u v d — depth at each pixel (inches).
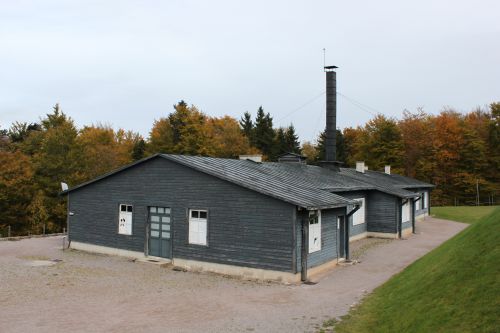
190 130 2260.1
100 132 2706.7
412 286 472.4
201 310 483.2
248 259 666.2
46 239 1118.4
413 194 1176.8
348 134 2910.9
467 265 416.8
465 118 2551.7
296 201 620.4
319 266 694.5
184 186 756.0
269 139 2861.7
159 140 2417.6
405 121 2450.8
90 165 1898.4
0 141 2122.3
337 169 1306.6
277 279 636.1
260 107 2918.3
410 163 2319.1
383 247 952.9
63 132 1792.6
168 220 792.9
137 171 836.6
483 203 2203.5
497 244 418.3
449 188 2239.2
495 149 2251.5
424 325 346.0
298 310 478.0
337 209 763.4
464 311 335.0
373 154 2352.4
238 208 681.6
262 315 461.4
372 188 1104.8
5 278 649.0
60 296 545.3
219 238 700.7
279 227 638.5
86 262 791.7
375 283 612.4
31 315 466.0
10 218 1546.5
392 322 394.9
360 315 449.4
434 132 2290.8
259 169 900.0
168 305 504.7
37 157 1747.0
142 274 687.7
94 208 911.0
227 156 2491.4
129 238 845.2
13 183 1528.1
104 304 509.4
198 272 705.6
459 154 2225.6
